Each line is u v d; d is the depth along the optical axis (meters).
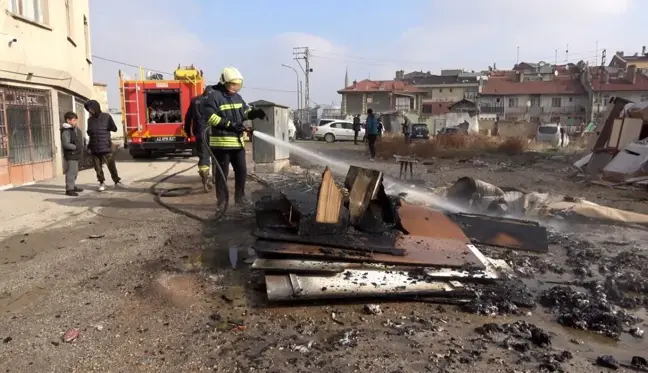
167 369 2.98
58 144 12.56
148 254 5.22
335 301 3.91
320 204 4.57
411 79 88.94
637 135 12.34
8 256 5.25
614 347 3.29
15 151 10.70
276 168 11.53
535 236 5.67
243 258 5.00
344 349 3.19
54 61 12.64
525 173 14.06
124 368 3.00
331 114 74.94
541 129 30.78
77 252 5.35
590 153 14.27
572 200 7.38
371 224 5.11
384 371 2.94
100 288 4.28
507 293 4.06
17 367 3.02
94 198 8.68
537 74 76.19
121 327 3.54
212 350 3.20
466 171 14.59
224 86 6.71
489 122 55.75
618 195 9.85
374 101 74.75
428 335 3.40
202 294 4.09
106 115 9.41
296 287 3.87
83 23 16.70
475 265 4.43
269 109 11.30
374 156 19.02
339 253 4.33
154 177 11.66
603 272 4.76
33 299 4.07
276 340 3.32
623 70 71.75
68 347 3.26
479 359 3.09
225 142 6.76
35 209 7.68
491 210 6.84
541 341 3.30
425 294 3.94
